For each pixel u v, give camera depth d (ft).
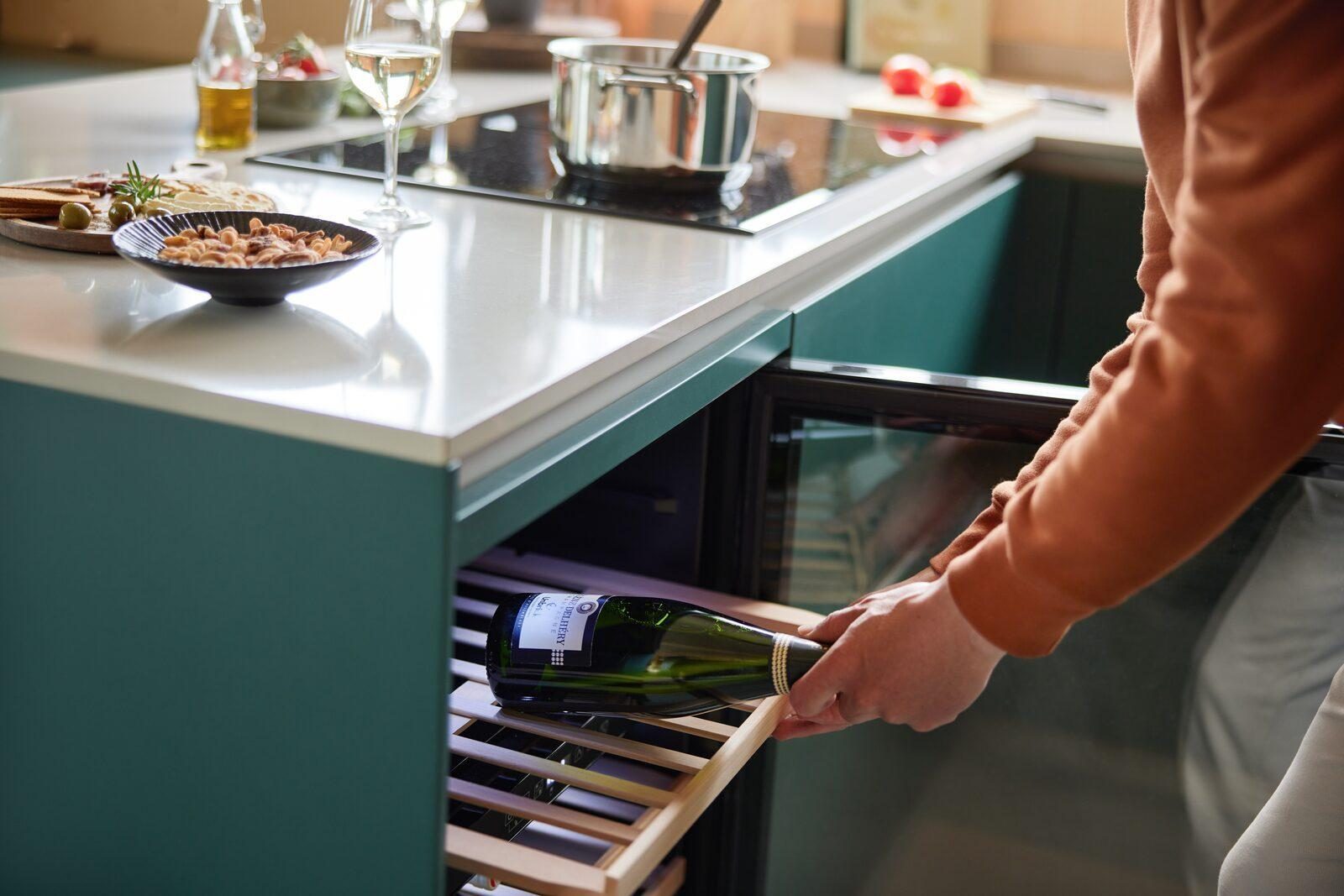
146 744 3.10
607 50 5.49
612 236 4.40
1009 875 4.50
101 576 3.03
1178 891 4.28
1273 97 2.15
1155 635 4.04
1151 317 3.47
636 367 3.41
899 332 5.69
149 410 2.88
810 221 4.83
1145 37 2.80
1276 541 3.76
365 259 3.35
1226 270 2.25
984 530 3.65
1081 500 2.53
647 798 3.36
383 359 3.07
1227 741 4.03
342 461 2.73
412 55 4.13
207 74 5.21
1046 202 7.61
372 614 2.80
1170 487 2.41
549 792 4.02
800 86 8.66
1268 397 2.28
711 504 4.54
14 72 8.34
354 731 2.89
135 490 2.94
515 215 4.61
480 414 2.76
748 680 3.52
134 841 3.19
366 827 2.93
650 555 4.68
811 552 4.35
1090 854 4.37
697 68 4.91
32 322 3.18
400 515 2.71
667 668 3.58
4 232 3.85
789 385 4.20
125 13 8.54
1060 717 4.27
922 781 4.50
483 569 4.61
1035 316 7.82
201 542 2.92
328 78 5.88
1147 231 3.45
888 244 5.51
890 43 9.51
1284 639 3.84
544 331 3.34
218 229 3.61
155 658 3.03
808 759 4.58
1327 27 2.09
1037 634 2.81
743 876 4.76
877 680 3.19
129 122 5.70
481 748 3.60
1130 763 4.22
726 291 3.79
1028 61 9.68
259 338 3.17
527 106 6.81
